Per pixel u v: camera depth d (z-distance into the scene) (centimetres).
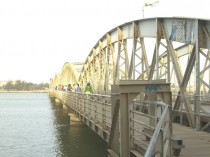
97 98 1873
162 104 675
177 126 1316
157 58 1597
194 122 1268
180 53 2183
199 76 1235
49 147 2083
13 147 2114
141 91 816
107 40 2455
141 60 1880
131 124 861
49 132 2728
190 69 1294
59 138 2373
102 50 2752
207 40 1238
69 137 2370
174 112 1391
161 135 614
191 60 1288
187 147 908
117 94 894
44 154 1894
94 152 1839
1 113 4897
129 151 823
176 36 1441
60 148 2012
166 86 818
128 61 2114
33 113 4791
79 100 2330
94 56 3072
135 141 898
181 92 1325
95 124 1454
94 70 3064
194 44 1276
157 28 1606
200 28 1257
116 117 929
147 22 1769
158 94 816
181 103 1357
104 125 1268
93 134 2492
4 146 2152
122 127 820
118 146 917
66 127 2936
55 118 3906
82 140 2225
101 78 2741
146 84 815
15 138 2467
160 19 1606
